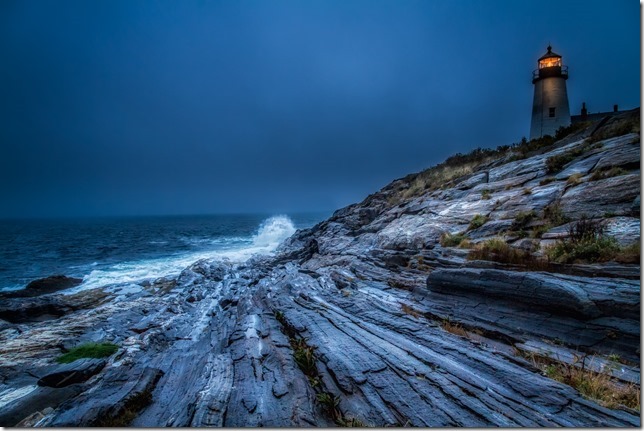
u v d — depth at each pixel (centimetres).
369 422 461
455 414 454
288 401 524
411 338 734
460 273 908
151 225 13425
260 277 2194
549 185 1423
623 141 1388
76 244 5691
